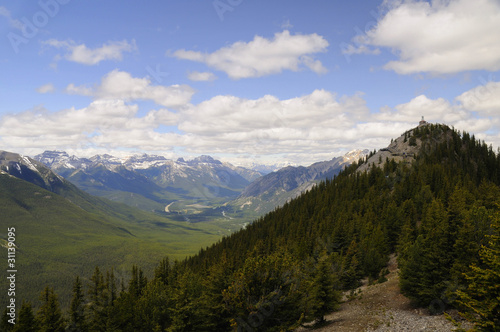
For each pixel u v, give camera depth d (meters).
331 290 46.75
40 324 54.59
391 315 41.44
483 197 96.44
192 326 48.66
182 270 105.31
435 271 38.91
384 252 82.94
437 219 45.66
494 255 22.84
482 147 182.50
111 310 62.31
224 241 172.62
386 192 144.12
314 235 108.06
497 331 21.06
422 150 191.62
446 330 31.86
